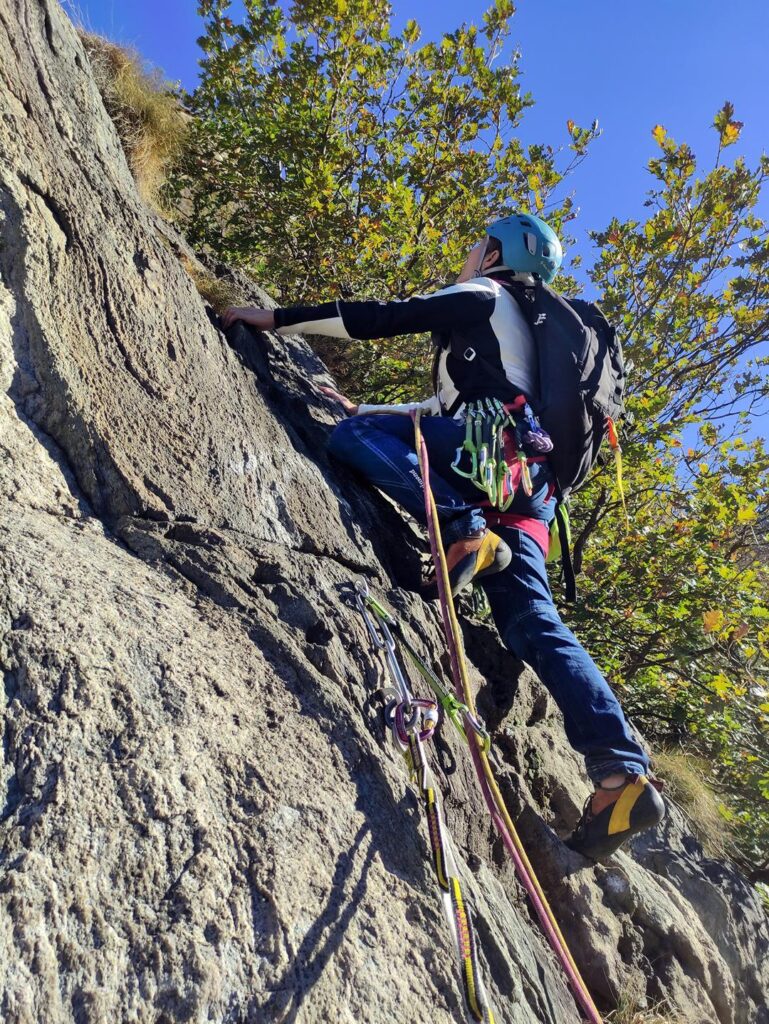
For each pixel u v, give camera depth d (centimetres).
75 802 138
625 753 235
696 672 562
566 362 276
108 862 135
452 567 250
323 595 223
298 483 264
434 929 161
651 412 554
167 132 482
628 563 573
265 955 138
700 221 585
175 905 136
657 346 604
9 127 240
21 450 200
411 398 581
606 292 620
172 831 144
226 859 145
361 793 174
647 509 615
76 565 180
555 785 286
